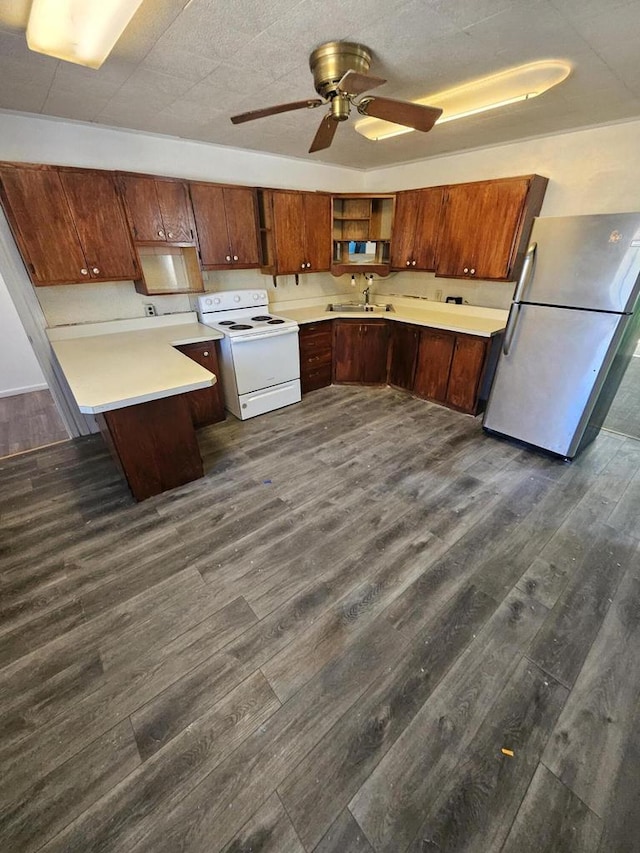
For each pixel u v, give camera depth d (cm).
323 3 131
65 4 116
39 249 257
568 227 238
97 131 273
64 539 211
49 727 127
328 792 111
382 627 160
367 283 494
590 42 157
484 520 222
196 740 124
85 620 164
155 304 343
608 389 271
